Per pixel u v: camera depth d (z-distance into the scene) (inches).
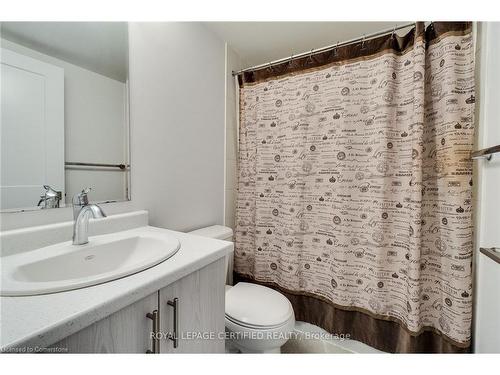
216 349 35.0
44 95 34.3
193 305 30.5
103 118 40.9
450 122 44.1
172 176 53.6
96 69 39.9
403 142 50.8
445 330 46.4
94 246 33.0
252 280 72.6
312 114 60.4
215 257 32.7
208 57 63.4
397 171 51.8
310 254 61.9
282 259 64.9
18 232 29.8
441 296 47.8
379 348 53.1
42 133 34.0
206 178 63.8
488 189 39.7
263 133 68.3
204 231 58.7
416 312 46.8
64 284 21.4
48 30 34.8
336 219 57.3
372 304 53.7
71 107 37.0
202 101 61.7
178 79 54.5
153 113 48.9
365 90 54.1
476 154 38.3
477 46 43.6
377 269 52.6
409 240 48.2
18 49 31.9
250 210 72.7
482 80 41.8
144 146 47.3
